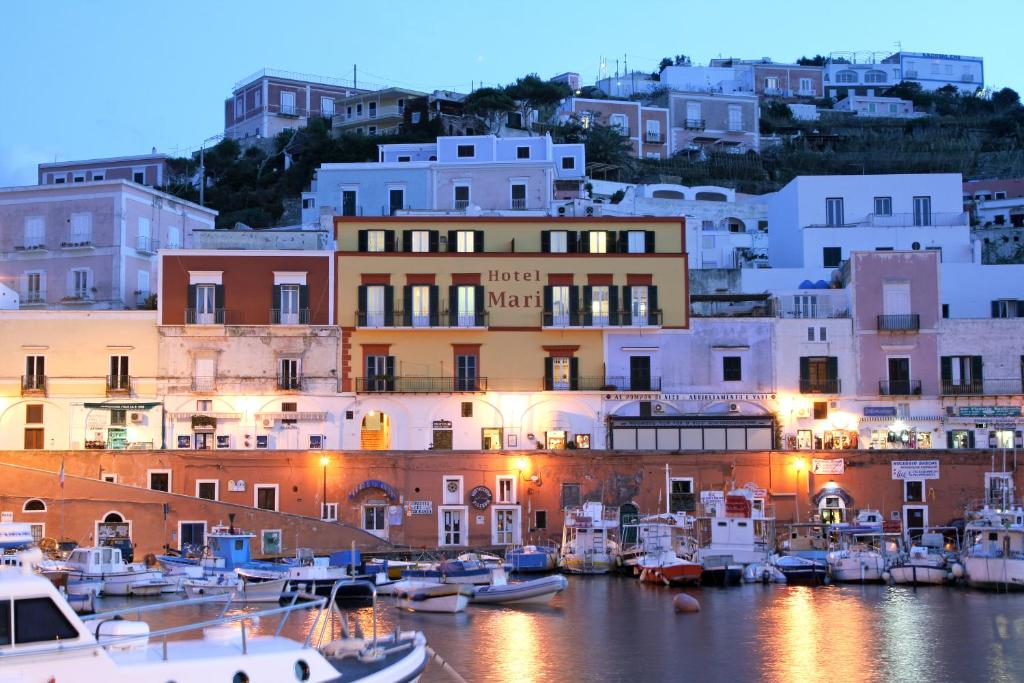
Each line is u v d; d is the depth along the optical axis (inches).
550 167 4355.3
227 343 3371.1
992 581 2677.2
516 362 3440.0
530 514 3144.7
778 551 3046.3
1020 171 6392.7
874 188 4259.4
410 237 3474.4
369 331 3408.0
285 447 3348.9
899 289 3508.9
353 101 6274.6
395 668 1175.6
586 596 2564.0
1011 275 3762.3
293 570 2427.4
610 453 3169.3
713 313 3690.9
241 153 6131.9
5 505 2896.2
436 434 3395.7
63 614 1023.0
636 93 7224.4
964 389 3481.8
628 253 3484.3
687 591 2659.9
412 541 3112.7
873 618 2265.0
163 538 2910.9
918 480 3216.0
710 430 3398.1
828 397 3457.2
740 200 5398.6
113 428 3307.1
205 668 1073.5
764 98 7632.9
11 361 3312.0
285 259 3410.4
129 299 3762.3
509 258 3464.6
